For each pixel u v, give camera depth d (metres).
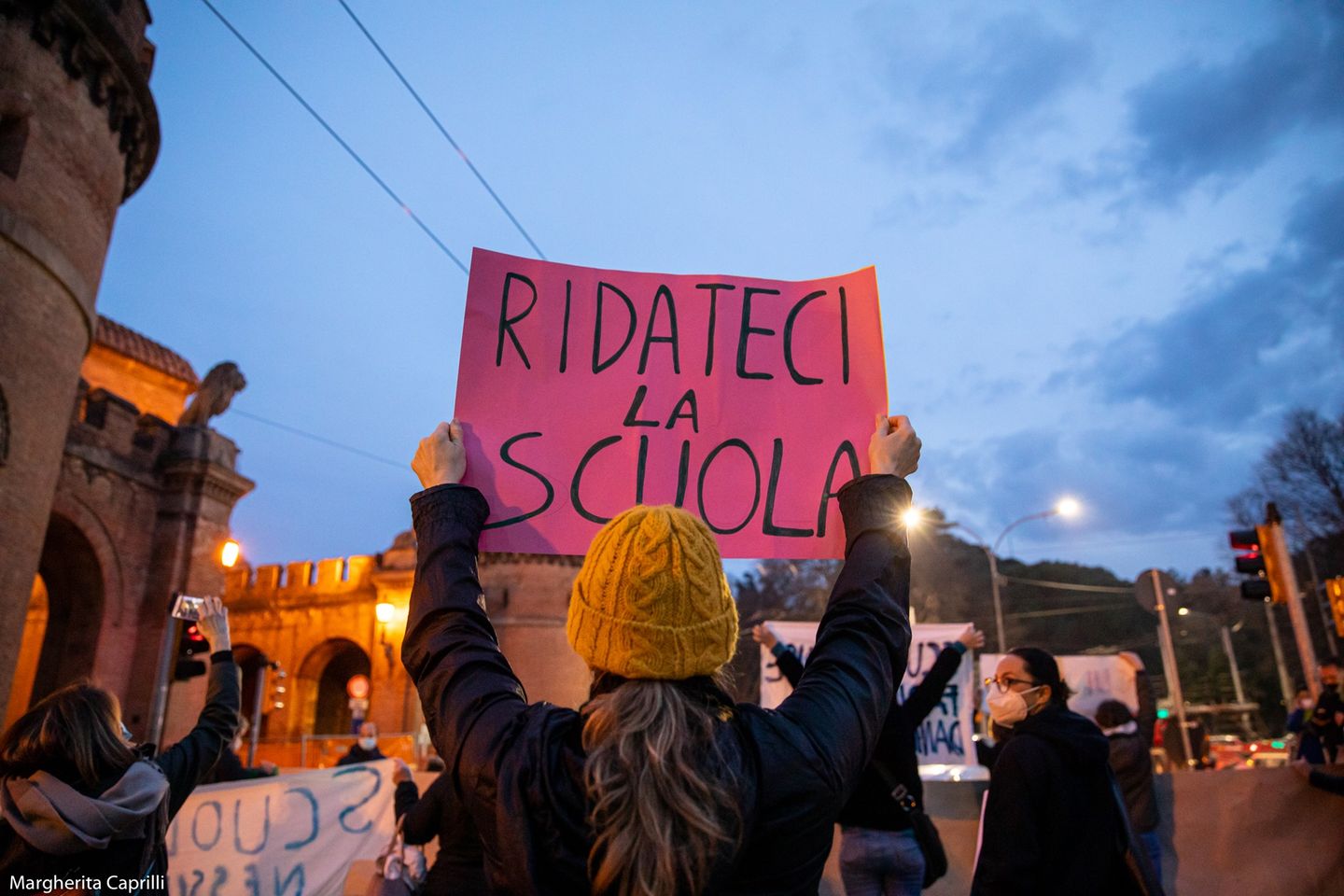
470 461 2.40
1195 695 50.75
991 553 27.11
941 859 4.20
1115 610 61.66
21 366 12.37
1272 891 5.97
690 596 1.38
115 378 29.77
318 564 33.38
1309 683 10.98
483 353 2.52
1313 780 6.03
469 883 3.35
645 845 1.19
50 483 13.29
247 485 23.52
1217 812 6.23
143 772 2.70
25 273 12.43
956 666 4.58
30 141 12.47
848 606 1.62
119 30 13.94
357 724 28.95
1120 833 3.22
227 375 23.42
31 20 12.61
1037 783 3.17
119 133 14.80
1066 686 3.53
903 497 1.83
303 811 6.64
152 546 21.38
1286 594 11.45
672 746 1.26
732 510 2.43
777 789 1.30
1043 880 3.16
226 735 3.20
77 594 20.19
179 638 9.96
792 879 1.30
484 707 1.44
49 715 2.61
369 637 31.38
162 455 21.95
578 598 1.45
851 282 2.65
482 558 30.58
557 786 1.31
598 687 1.42
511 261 2.62
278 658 32.91
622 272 2.67
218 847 6.40
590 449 2.46
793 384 2.56
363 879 6.01
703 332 2.60
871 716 1.46
